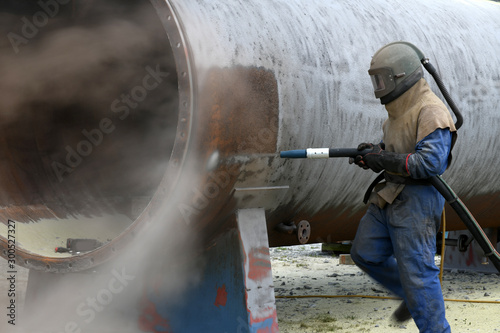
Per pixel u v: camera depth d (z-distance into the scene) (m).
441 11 12.34
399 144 7.99
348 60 9.65
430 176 7.61
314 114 8.98
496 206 13.69
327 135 9.27
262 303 8.49
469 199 12.68
